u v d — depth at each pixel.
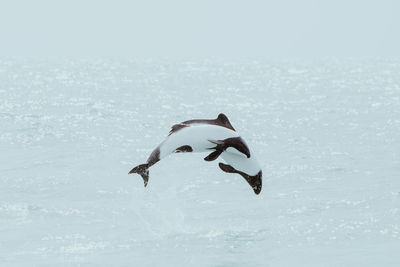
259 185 25.02
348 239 45.50
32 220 52.34
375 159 77.81
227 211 54.47
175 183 66.25
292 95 198.75
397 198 56.97
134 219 52.59
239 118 132.25
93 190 63.16
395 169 70.88
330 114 136.38
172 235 47.66
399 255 41.59
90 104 164.00
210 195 60.66
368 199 57.03
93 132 107.38
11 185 64.88
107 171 73.00
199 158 79.06
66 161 79.00
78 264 41.47
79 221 52.09
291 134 103.69
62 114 137.12
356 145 89.75
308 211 53.69
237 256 42.47
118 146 91.81
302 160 78.12
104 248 44.91
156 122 124.75
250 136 101.62
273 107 158.25
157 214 53.97
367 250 42.88
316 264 40.38
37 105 159.75
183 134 23.97
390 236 45.91
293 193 60.56
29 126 114.50
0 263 41.91
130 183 66.69
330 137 99.00
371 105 156.88
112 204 57.72
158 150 23.81
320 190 61.53
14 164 76.81
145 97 190.25
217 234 47.59
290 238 46.19
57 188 63.81
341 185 63.53
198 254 43.03
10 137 100.12
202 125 24.39
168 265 40.97
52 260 42.31
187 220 52.09
